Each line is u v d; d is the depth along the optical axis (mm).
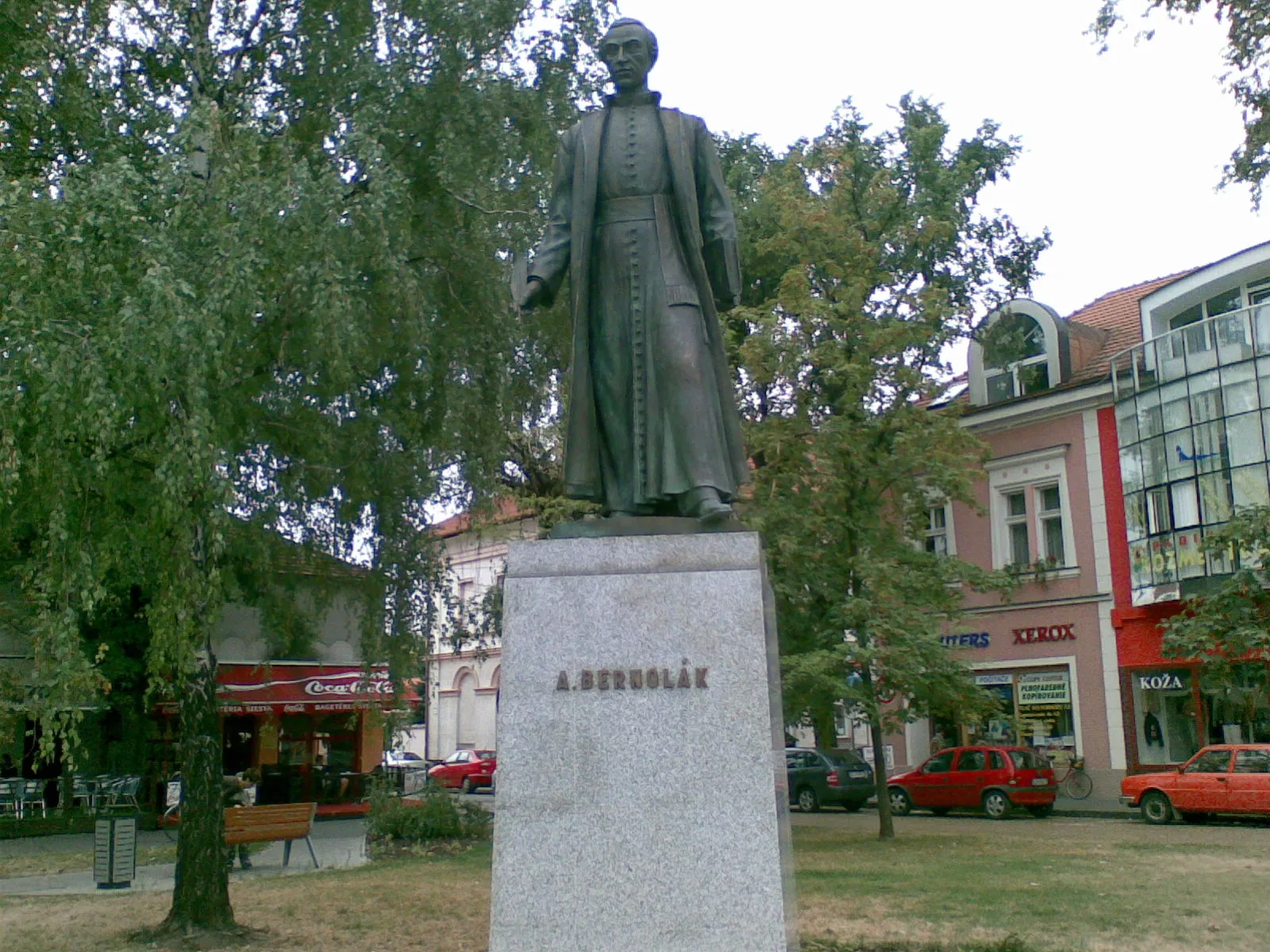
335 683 24094
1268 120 13609
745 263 23484
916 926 9516
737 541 4824
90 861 17594
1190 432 24016
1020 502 28484
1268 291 24016
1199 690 24016
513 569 4840
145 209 9781
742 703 4578
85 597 8531
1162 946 8586
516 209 13227
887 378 18625
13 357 8375
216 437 9422
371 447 12195
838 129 25047
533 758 4578
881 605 17344
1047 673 27094
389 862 15992
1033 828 20656
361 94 12625
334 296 10234
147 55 12438
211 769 10648
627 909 4391
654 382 5508
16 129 11141
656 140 5793
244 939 9922
